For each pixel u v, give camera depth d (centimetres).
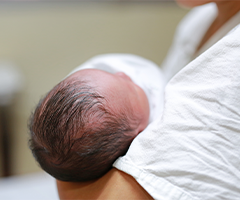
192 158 38
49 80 161
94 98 47
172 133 40
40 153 48
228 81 40
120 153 47
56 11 151
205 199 37
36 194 90
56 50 157
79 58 162
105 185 44
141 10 162
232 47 41
